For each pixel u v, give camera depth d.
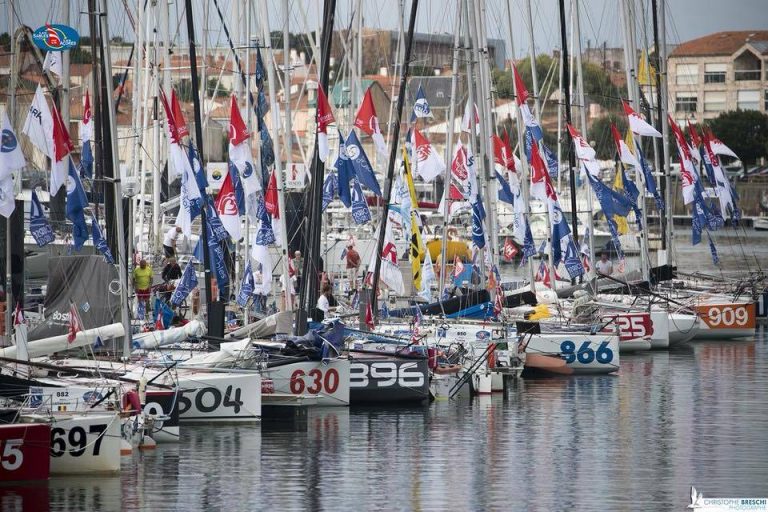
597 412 124.94
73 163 108.19
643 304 185.12
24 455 88.75
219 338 121.38
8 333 105.62
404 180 163.50
